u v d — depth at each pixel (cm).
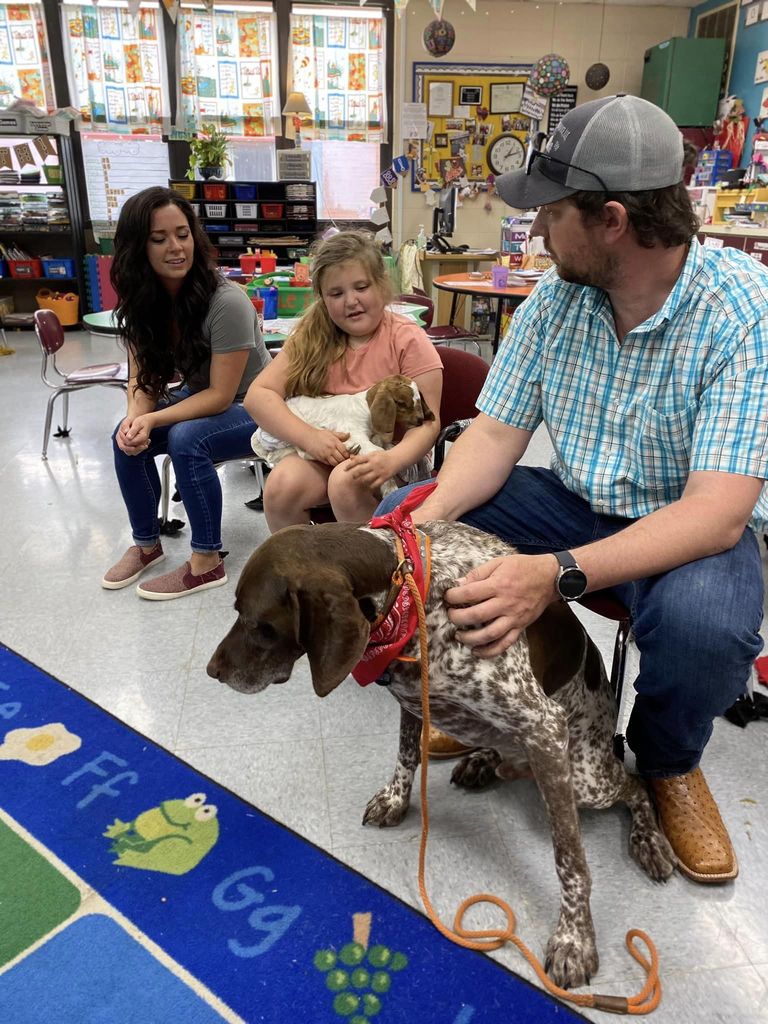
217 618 235
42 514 316
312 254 210
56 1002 118
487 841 148
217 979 121
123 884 139
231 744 177
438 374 209
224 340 241
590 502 148
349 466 190
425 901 127
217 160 655
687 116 671
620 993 117
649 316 131
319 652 99
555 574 114
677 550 119
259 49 689
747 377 120
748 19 622
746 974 120
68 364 604
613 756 138
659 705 133
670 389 131
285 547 104
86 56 686
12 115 673
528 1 677
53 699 194
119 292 238
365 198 739
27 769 169
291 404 214
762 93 611
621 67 712
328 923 130
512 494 157
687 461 136
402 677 114
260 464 314
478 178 730
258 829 151
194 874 141
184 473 238
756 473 119
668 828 142
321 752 174
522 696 112
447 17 679
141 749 175
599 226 118
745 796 159
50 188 737
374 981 120
